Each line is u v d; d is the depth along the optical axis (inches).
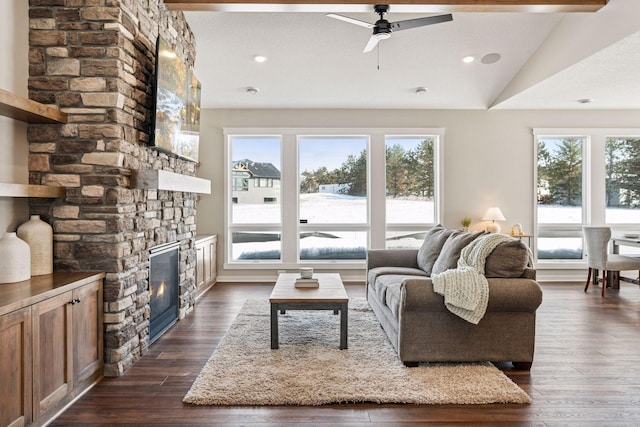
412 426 84.9
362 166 251.1
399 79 213.8
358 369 110.6
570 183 250.8
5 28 101.7
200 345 133.3
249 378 104.8
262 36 179.6
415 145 251.6
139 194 124.3
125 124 114.7
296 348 126.7
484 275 117.3
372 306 166.2
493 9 142.9
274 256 252.1
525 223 247.0
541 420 87.4
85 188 109.8
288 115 245.0
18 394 77.1
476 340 112.9
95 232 109.9
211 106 242.2
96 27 109.9
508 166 246.8
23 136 108.3
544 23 173.9
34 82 109.6
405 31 176.4
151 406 93.2
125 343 113.7
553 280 245.4
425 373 108.2
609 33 143.3
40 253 104.9
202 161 244.7
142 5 125.6
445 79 214.4
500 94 228.4
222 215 245.6
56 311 89.1
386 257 179.2
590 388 102.6
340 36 180.1
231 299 198.4
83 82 109.7
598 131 244.2
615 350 129.1
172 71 137.3
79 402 95.1
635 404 94.3
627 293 210.2
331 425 85.2
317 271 246.5
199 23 171.2
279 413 89.9
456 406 93.2
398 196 252.1
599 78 183.2
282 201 246.2
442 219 246.8
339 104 240.5
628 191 248.8
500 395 96.1
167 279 150.9
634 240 205.3
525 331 112.9
